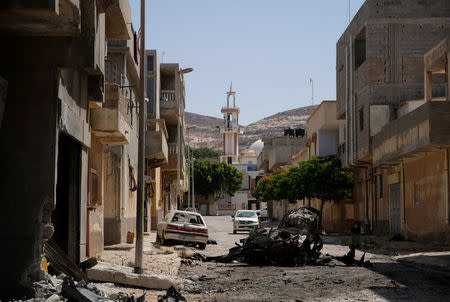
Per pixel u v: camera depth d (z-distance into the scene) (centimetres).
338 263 1912
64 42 1090
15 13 962
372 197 3838
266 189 7131
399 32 3462
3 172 1059
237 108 16762
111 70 2591
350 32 3909
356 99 3788
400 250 2448
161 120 3556
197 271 1684
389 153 2973
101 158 1947
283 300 1080
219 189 11519
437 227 2617
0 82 945
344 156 4372
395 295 1127
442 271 1622
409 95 3434
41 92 1076
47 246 1188
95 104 1788
